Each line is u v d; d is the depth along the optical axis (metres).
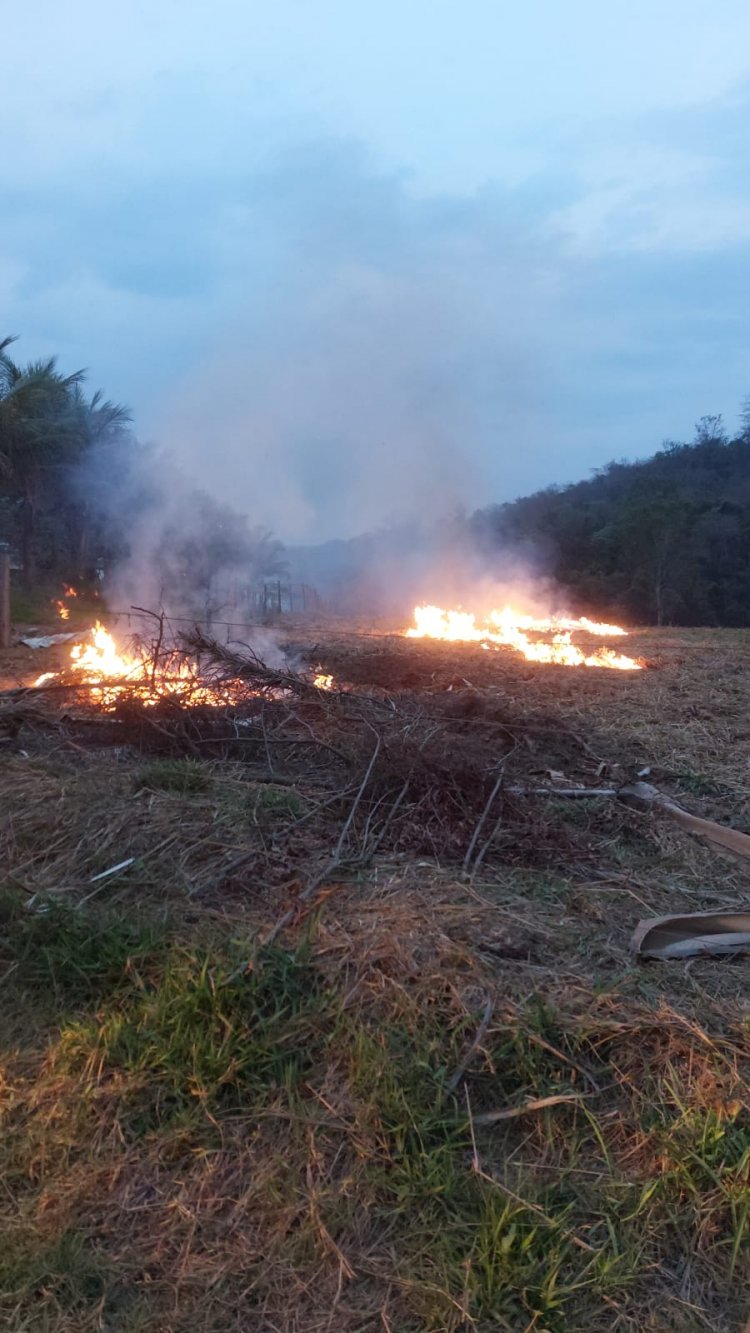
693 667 9.84
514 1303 2.12
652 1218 2.31
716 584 34.41
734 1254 2.23
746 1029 2.84
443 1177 2.36
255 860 3.91
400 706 6.38
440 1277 2.17
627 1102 2.63
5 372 22.11
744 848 4.37
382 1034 2.75
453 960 3.08
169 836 4.07
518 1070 2.68
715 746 6.20
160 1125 2.56
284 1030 2.79
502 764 5.04
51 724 5.66
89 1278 2.18
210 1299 2.13
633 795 4.98
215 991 2.83
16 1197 2.38
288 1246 2.25
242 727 5.57
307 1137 2.51
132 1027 2.81
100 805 4.35
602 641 13.78
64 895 3.59
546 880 3.88
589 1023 2.82
